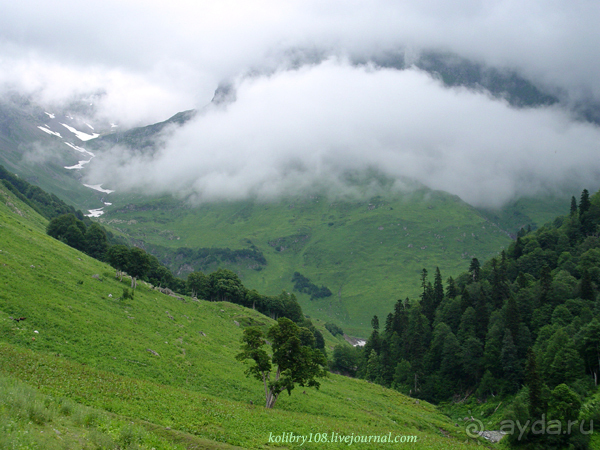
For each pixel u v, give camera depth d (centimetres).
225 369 7600
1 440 2019
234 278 18388
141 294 10138
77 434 2647
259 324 13412
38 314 6066
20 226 10894
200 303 13438
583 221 19175
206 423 4175
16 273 7175
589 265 15200
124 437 2877
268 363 6325
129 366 5897
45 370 4162
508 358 12050
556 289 13812
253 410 5381
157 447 3027
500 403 11506
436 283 19175
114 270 11544
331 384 10150
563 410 7750
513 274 18050
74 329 6212
